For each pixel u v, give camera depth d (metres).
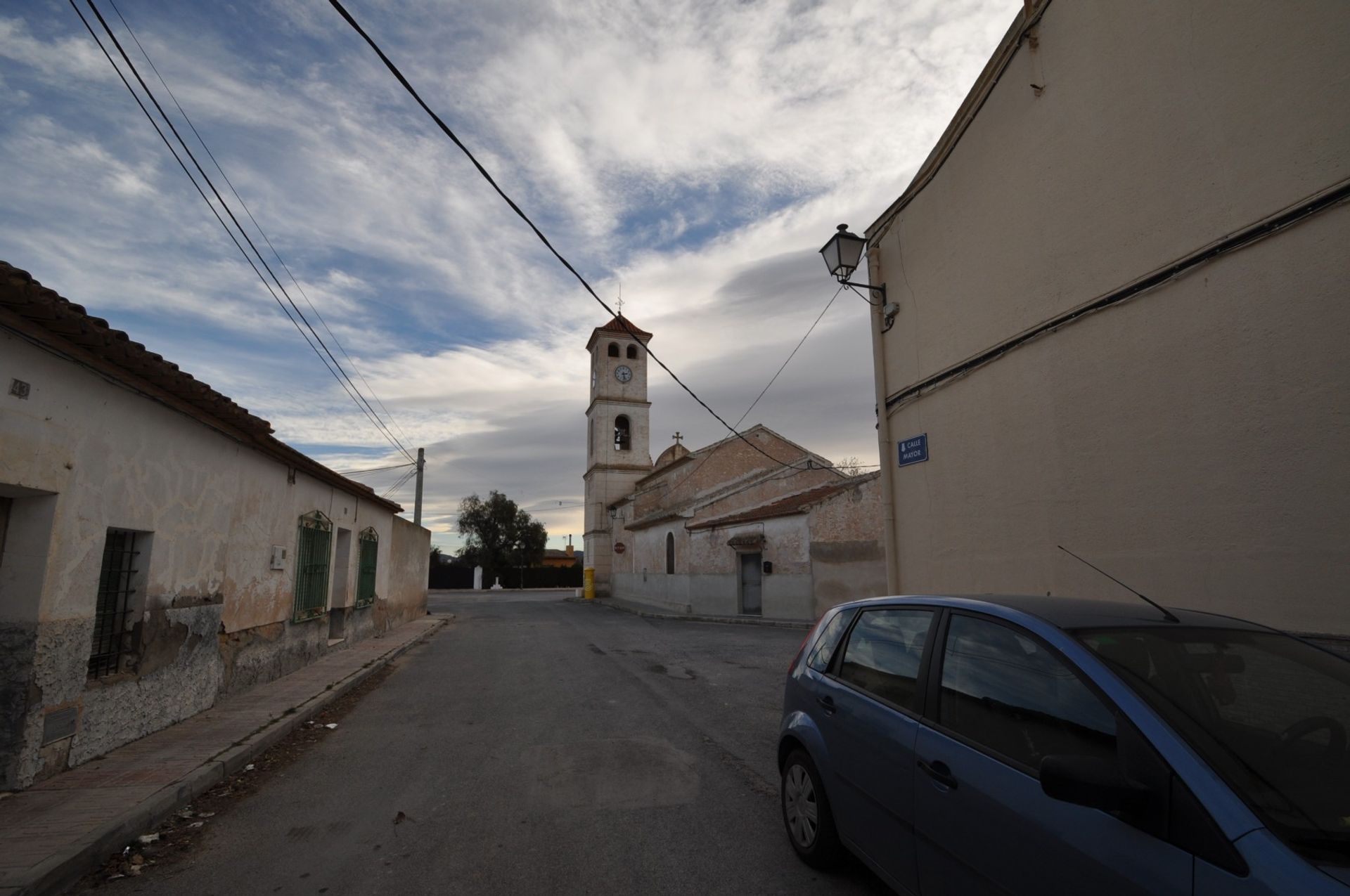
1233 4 4.68
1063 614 2.94
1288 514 4.28
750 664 12.19
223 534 8.38
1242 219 4.60
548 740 6.94
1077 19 5.97
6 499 5.22
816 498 21.83
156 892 3.83
